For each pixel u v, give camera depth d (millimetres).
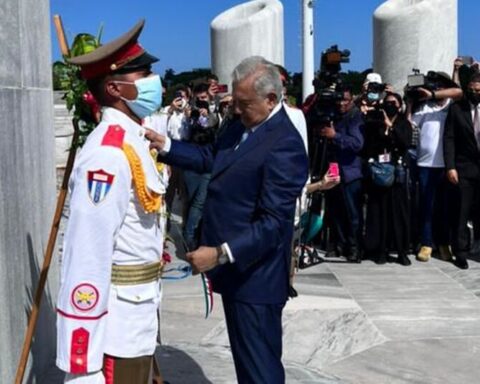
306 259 7695
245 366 3170
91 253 2445
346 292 6656
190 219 7715
